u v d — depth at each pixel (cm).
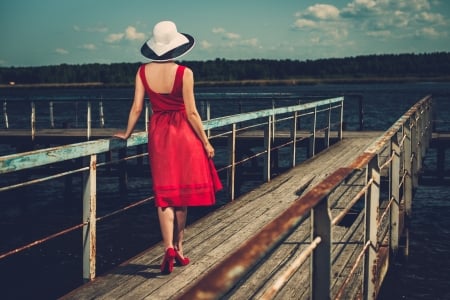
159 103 373
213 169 385
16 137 1459
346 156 1022
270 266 407
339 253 443
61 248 975
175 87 366
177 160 371
